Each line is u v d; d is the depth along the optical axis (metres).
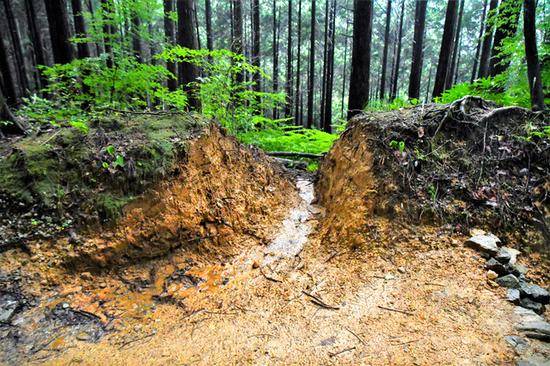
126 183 3.62
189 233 3.78
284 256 3.80
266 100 9.33
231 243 4.02
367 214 3.66
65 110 5.32
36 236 3.12
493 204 3.41
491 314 2.35
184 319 2.74
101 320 2.68
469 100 4.37
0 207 3.25
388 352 2.13
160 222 3.62
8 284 2.77
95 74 5.69
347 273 3.19
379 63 27.22
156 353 2.32
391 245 3.33
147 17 6.17
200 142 4.42
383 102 7.15
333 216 4.32
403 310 2.53
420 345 2.15
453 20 9.82
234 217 4.32
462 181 3.65
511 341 2.08
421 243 3.25
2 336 2.39
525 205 3.39
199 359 2.24
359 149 4.47
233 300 2.99
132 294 3.06
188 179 4.05
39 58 15.09
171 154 3.99
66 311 2.71
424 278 2.85
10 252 2.98
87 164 3.64
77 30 10.96
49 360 2.23
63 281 2.97
